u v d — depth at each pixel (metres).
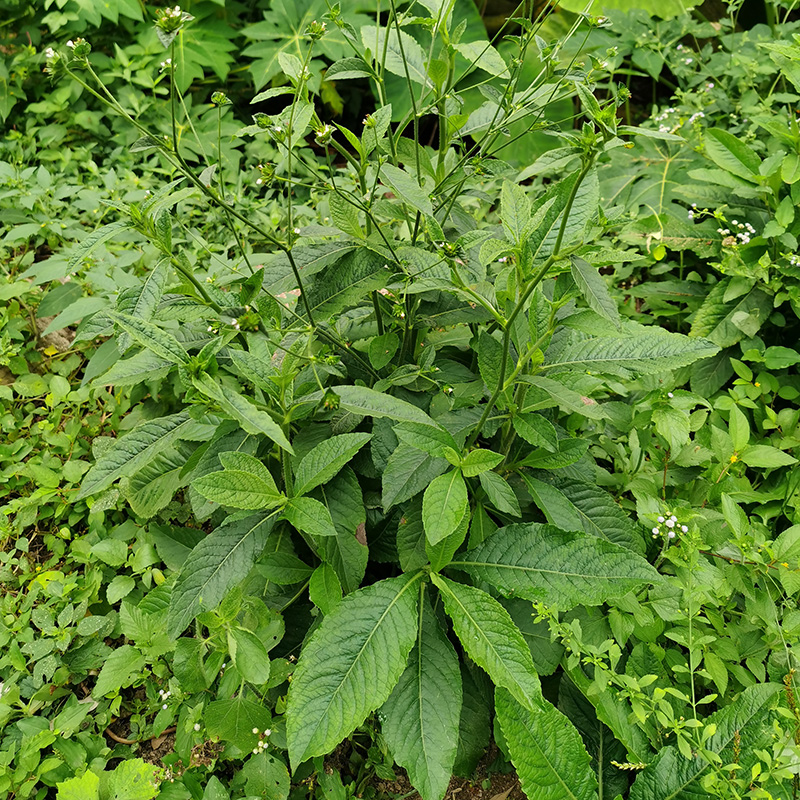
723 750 1.91
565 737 1.88
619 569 1.84
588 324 1.70
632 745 1.92
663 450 2.51
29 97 4.26
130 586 2.35
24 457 2.79
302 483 1.74
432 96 2.32
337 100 4.49
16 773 2.00
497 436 2.33
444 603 1.86
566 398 1.73
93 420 2.89
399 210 2.06
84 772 1.96
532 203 1.89
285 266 2.01
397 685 1.85
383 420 2.05
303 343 1.81
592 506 2.13
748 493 2.37
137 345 2.60
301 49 4.23
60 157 3.79
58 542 2.57
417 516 1.99
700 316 2.93
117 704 2.20
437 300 2.14
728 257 2.89
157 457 2.25
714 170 3.03
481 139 2.08
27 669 2.30
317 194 3.61
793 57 2.80
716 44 4.66
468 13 4.46
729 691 2.14
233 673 1.90
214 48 4.32
